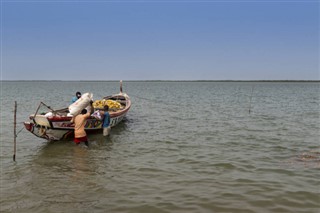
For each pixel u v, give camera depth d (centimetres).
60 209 701
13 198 765
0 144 1374
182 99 4928
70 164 1062
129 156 1170
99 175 938
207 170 980
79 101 1379
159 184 853
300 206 701
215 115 2572
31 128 1289
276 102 4128
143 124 2038
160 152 1233
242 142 1424
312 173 934
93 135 1588
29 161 1101
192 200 741
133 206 712
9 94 6288
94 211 689
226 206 705
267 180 873
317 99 4788
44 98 4941
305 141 1437
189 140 1480
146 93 7531
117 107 2027
